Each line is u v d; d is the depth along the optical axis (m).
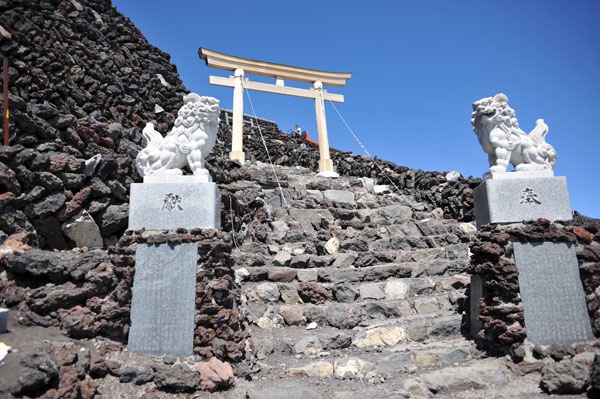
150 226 4.88
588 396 3.88
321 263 7.55
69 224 5.84
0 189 5.26
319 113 12.82
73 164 5.99
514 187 5.25
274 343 5.48
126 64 8.92
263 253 7.73
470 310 5.70
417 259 8.10
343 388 4.54
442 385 4.32
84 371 3.85
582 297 4.87
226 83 11.89
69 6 7.99
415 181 12.38
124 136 7.52
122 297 4.55
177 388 4.08
